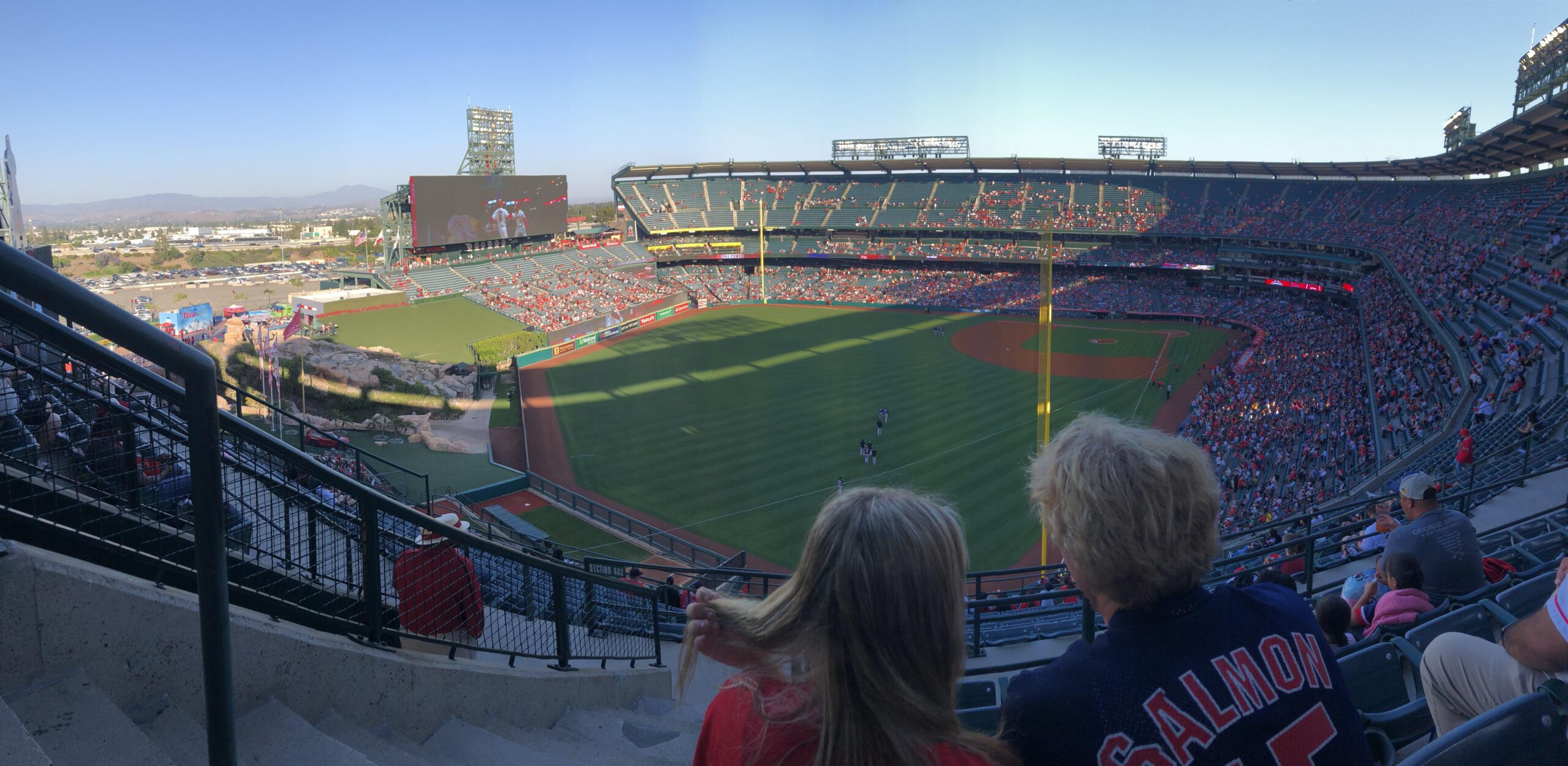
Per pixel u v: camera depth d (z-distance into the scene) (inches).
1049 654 303.7
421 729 196.2
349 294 2439.7
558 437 1503.4
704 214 3791.8
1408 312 1755.7
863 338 2491.4
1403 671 154.6
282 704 163.3
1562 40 1844.2
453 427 1563.7
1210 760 67.0
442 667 203.3
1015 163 3690.9
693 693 331.6
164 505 160.9
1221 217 3122.5
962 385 1870.1
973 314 2938.0
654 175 4114.2
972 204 3582.7
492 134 3262.8
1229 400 1603.1
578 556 979.3
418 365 1863.9
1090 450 75.6
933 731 62.2
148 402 158.1
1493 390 983.6
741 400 1750.7
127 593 142.6
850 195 3826.3
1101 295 2962.6
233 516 174.9
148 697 146.6
